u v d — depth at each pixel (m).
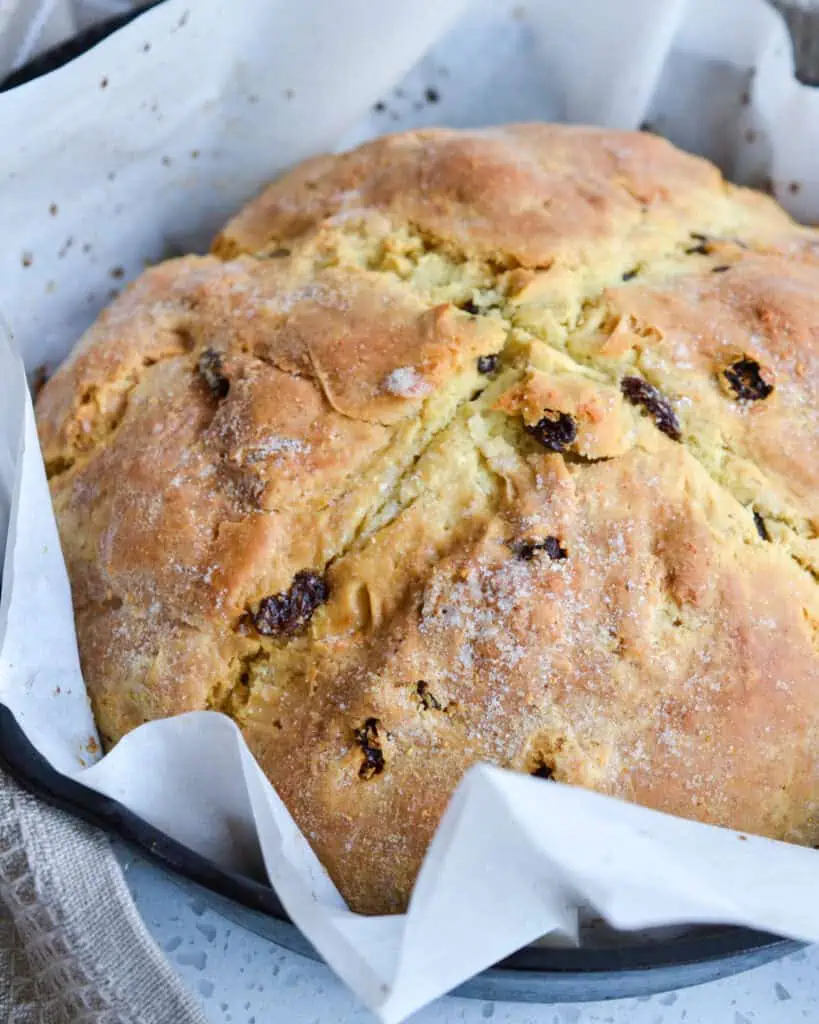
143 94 0.42
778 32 0.45
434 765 0.34
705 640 0.35
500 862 0.31
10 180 0.41
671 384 0.37
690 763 0.34
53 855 0.34
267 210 0.43
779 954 0.35
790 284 0.39
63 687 0.36
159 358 0.40
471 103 0.49
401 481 0.36
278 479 0.36
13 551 0.35
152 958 0.34
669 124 0.49
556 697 0.34
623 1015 0.36
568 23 0.47
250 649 0.36
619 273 0.39
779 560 0.36
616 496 0.36
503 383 0.37
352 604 0.35
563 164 0.42
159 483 0.37
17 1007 0.35
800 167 0.46
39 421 0.40
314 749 0.35
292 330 0.38
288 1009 0.36
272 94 0.45
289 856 0.33
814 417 0.37
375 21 0.44
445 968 0.30
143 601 0.36
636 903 0.31
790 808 0.35
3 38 0.45
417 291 0.39
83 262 0.45
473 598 0.35
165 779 0.34
